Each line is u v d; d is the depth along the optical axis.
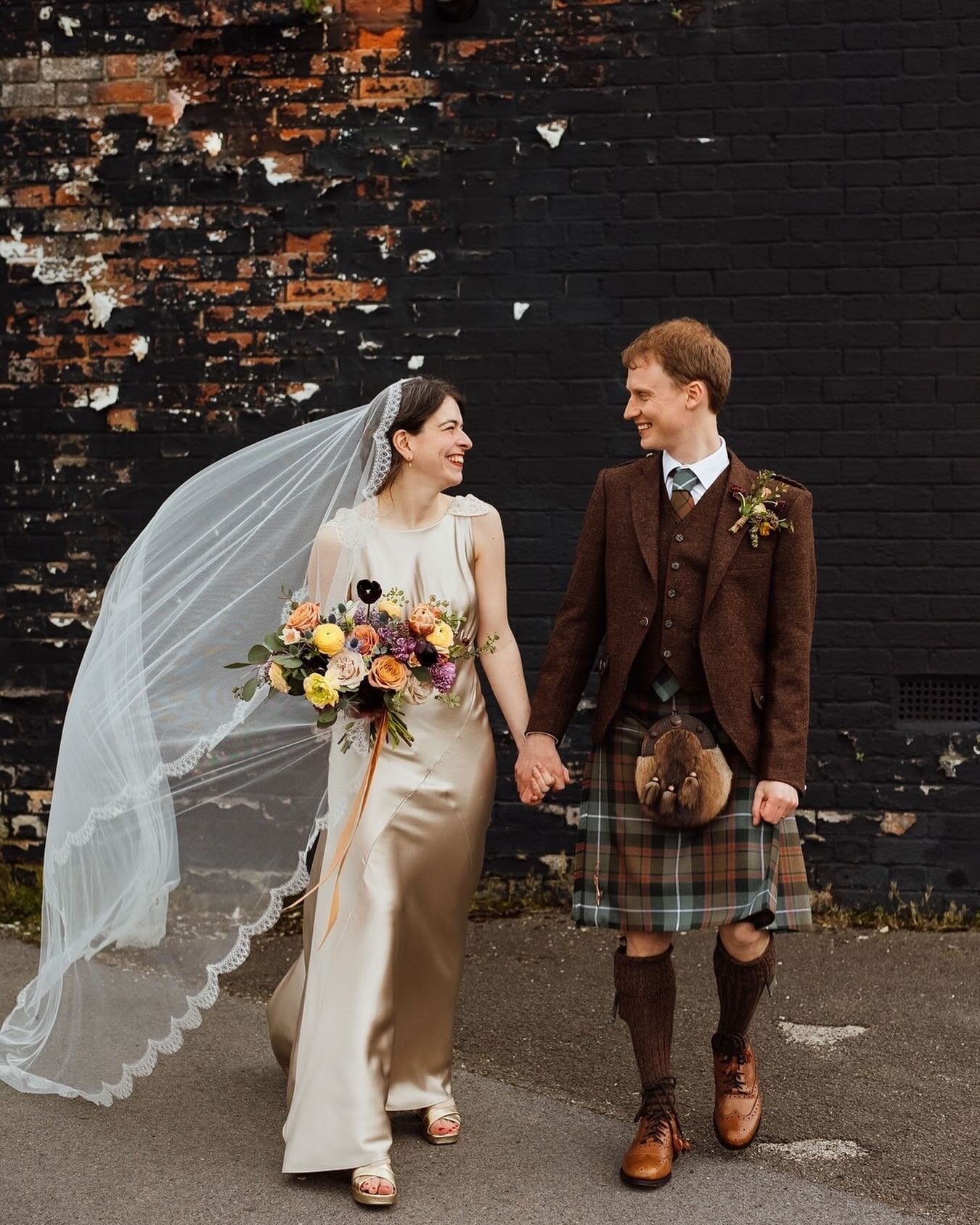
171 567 3.53
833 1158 3.35
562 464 5.31
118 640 3.51
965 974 4.66
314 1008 3.24
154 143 5.41
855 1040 4.11
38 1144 3.41
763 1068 3.90
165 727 3.46
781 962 4.78
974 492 5.14
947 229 5.09
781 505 3.23
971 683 5.21
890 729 5.22
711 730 3.24
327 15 5.30
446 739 3.41
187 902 3.48
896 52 5.07
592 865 3.33
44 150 5.45
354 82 5.31
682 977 4.65
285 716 3.49
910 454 5.16
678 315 5.23
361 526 3.47
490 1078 3.85
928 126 5.07
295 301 5.39
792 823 3.38
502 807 5.41
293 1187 3.19
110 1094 3.52
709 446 3.29
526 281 5.29
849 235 5.13
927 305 5.12
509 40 5.23
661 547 3.27
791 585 3.22
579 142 5.23
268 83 5.34
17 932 5.09
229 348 5.43
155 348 5.46
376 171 5.32
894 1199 3.14
